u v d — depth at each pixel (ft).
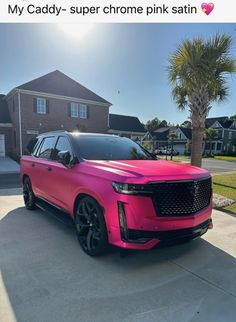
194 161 24.72
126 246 9.48
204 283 9.38
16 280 9.32
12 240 13.10
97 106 82.99
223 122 169.37
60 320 7.29
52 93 73.31
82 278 9.55
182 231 9.99
